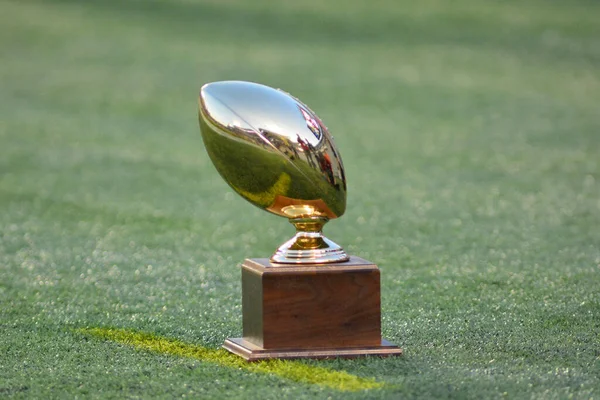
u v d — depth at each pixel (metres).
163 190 29.05
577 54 61.19
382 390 10.48
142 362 11.84
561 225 23.08
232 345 12.20
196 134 40.00
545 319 14.03
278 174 11.57
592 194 27.59
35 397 10.51
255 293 11.75
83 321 14.16
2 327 13.80
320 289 11.60
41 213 25.33
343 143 38.22
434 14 73.69
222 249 20.94
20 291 16.39
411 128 41.41
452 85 52.12
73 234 22.48
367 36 66.75
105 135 39.25
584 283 16.61
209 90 11.79
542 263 18.56
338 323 11.67
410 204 26.48
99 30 66.88
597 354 12.10
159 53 60.28
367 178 30.92
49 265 18.81
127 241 21.67
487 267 18.28
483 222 23.72
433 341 12.76
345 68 56.66
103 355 12.22
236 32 67.38
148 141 38.19
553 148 36.28
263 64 57.50
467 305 15.07
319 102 47.78
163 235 22.53
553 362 11.72
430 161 34.09
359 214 25.17
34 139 38.03
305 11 74.56
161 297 15.91
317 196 11.66
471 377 11.00
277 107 11.70
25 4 74.56
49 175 31.22
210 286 16.84
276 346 11.60
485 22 71.06
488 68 57.22
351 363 11.48
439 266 18.52
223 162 11.79
